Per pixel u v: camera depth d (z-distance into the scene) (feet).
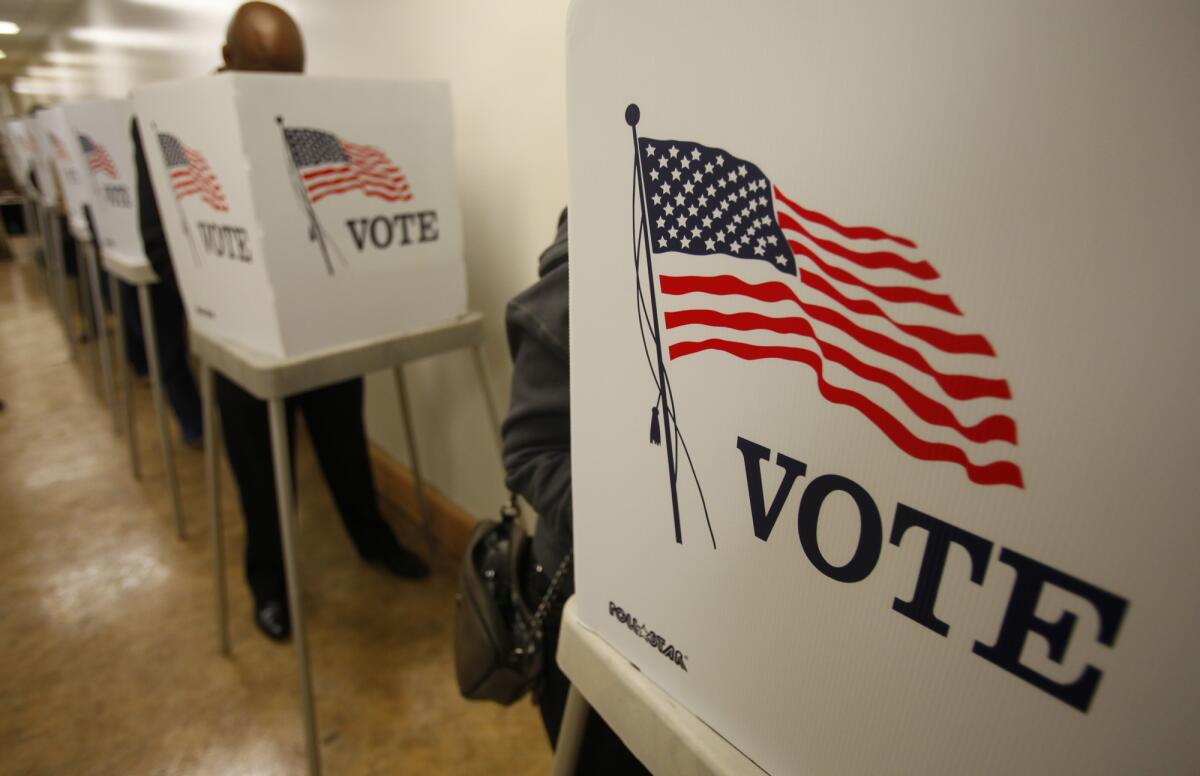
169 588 7.38
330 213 4.58
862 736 1.43
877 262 1.16
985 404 1.08
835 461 1.32
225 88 3.91
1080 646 1.05
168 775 5.12
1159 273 0.87
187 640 6.56
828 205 1.20
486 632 3.38
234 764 5.21
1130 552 0.97
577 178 1.69
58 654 6.37
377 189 4.81
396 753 5.32
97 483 9.76
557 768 2.57
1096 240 0.91
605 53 1.51
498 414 6.73
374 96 4.58
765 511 1.49
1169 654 0.96
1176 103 0.81
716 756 1.75
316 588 7.35
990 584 1.14
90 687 5.97
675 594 1.81
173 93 4.34
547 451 2.93
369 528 7.60
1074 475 1.00
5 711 5.72
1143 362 0.90
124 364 9.57
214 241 4.74
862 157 1.13
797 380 1.34
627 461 1.83
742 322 1.41
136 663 6.25
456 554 7.88
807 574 1.44
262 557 6.63
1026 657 1.12
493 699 3.57
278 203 4.28
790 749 1.60
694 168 1.40
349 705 5.78
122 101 7.57
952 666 1.23
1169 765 1.00
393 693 5.91
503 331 6.29
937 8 0.98
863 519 1.30
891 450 1.22
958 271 1.06
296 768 5.18
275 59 4.61
